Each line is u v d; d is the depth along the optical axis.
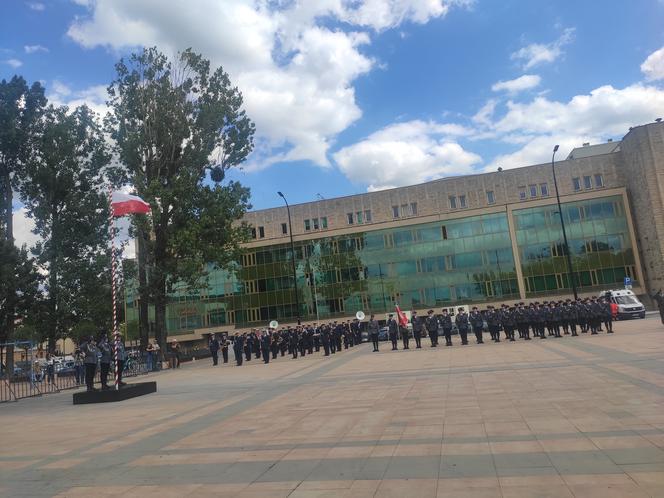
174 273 34.47
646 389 9.60
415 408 9.68
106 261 37.75
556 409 8.50
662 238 49.34
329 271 63.97
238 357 29.48
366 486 5.38
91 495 5.83
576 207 55.59
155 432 9.55
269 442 7.89
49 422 12.40
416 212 63.22
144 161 36.97
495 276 57.41
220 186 36.94
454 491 5.01
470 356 19.80
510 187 59.84
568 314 25.59
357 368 19.28
